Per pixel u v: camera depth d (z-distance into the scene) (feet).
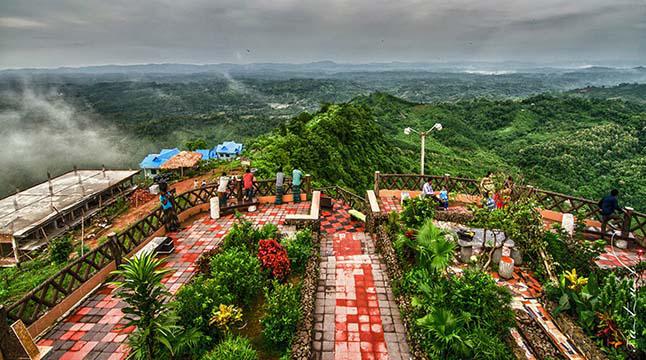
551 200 37.50
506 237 26.55
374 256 30.32
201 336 18.57
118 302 23.93
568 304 20.44
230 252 24.94
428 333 18.89
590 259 26.03
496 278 25.93
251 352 17.29
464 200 42.39
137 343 17.39
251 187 41.37
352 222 39.04
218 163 90.68
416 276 23.00
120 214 61.77
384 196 45.70
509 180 32.07
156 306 17.76
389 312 22.74
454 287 21.16
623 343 17.84
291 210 41.14
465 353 17.58
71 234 54.39
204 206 40.75
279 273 24.90
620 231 32.09
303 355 18.06
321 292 24.95
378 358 19.04
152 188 67.87
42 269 38.42
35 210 59.47
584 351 18.37
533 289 24.53
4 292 30.35
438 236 23.88
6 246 53.88
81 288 23.93
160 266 28.17
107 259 26.89
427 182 42.83
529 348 19.31
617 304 18.65
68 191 68.33
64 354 19.24
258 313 22.41
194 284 21.22
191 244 32.32
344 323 21.76
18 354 16.63
